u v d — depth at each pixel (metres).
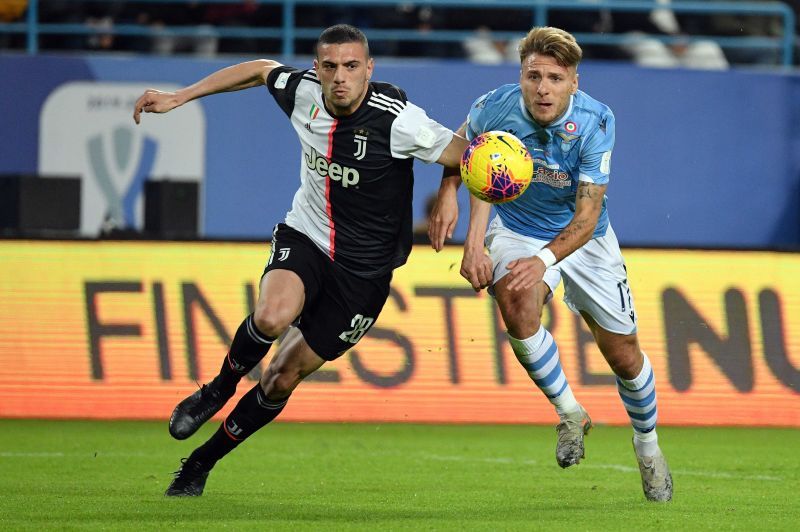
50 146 54.72
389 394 39.81
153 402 39.78
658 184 55.91
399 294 40.19
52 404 39.81
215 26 62.47
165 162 54.88
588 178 22.23
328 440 37.09
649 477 24.30
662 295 40.53
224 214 55.06
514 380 40.16
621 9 60.16
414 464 31.31
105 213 54.72
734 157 56.19
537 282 21.38
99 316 40.03
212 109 54.94
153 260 40.28
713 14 64.19
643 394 23.95
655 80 55.78
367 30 61.91
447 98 55.09
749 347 40.69
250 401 23.02
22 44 62.59
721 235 56.31
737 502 24.45
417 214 53.94
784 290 41.00
